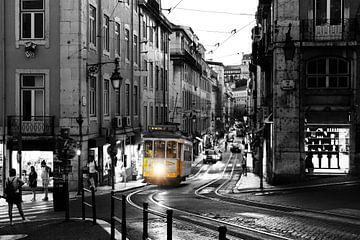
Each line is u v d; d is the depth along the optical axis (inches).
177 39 2396.7
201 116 3245.6
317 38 1004.6
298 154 1023.0
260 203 733.9
